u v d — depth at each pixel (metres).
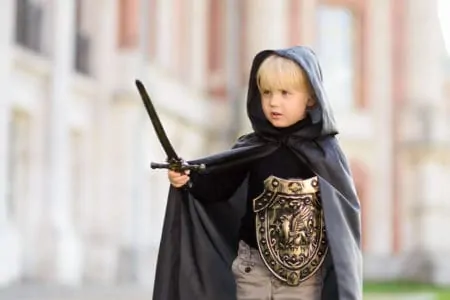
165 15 82.94
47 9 60.44
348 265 9.10
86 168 68.50
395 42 97.81
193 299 9.87
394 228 96.00
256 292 9.70
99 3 70.31
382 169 96.69
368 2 97.62
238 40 94.69
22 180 58.69
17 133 58.69
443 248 94.00
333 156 9.61
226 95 94.06
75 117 66.31
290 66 9.53
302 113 9.70
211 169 9.73
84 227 67.69
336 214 9.30
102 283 63.47
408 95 96.88
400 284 82.88
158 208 78.19
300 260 9.57
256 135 9.98
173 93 83.75
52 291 47.91
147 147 74.56
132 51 71.56
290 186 9.62
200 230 9.98
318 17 96.69
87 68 69.38
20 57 55.91
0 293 44.06
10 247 51.78
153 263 71.62
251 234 9.82
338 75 97.31
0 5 52.31
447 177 95.44
